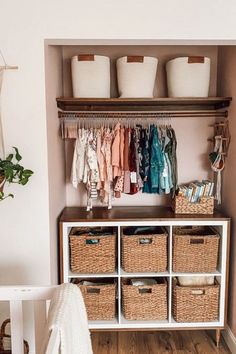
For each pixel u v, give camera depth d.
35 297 1.46
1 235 1.99
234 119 2.24
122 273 2.32
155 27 1.85
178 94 2.30
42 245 2.00
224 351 2.25
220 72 2.51
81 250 2.30
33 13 1.84
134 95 2.28
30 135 1.92
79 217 2.28
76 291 1.29
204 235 2.42
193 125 2.64
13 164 1.84
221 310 2.32
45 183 1.96
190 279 2.36
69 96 2.61
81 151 2.36
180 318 2.33
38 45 1.86
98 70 2.25
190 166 2.69
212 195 2.44
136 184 2.38
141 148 2.38
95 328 2.30
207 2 1.83
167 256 2.35
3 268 2.01
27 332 2.01
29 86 1.89
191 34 1.85
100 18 1.84
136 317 2.35
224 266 2.29
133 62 2.23
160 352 2.23
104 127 2.45
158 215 2.33
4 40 1.86
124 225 2.24
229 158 2.35
